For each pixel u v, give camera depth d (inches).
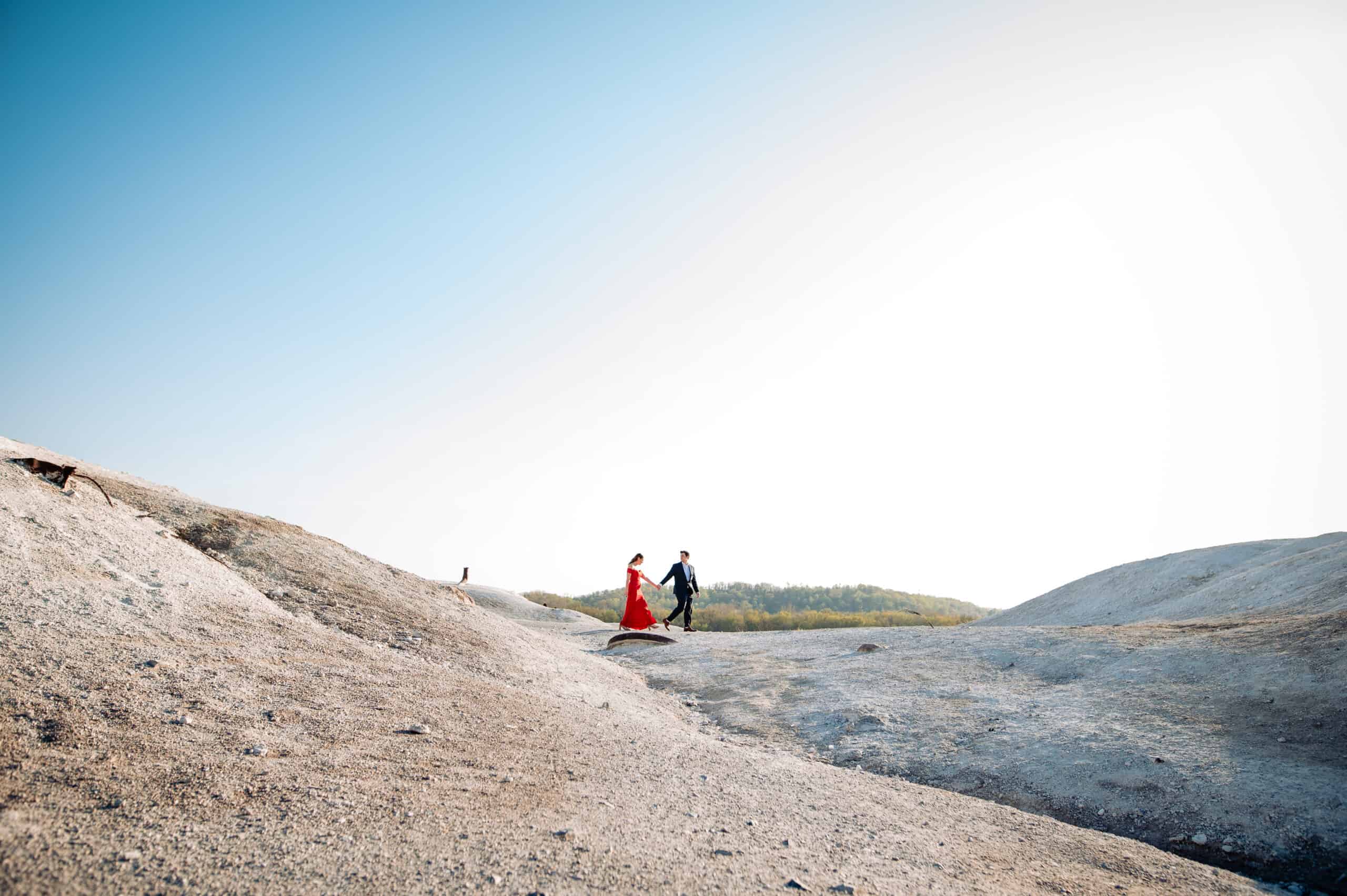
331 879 113.6
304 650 258.5
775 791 211.5
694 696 410.9
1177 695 296.8
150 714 165.6
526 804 163.9
